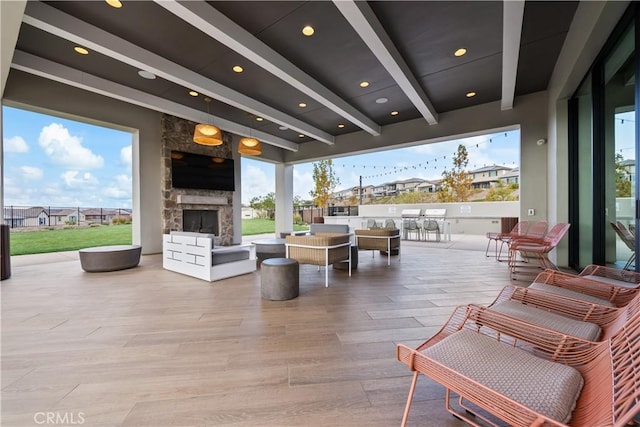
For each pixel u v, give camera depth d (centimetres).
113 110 561
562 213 429
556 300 172
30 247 695
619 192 289
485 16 312
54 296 310
